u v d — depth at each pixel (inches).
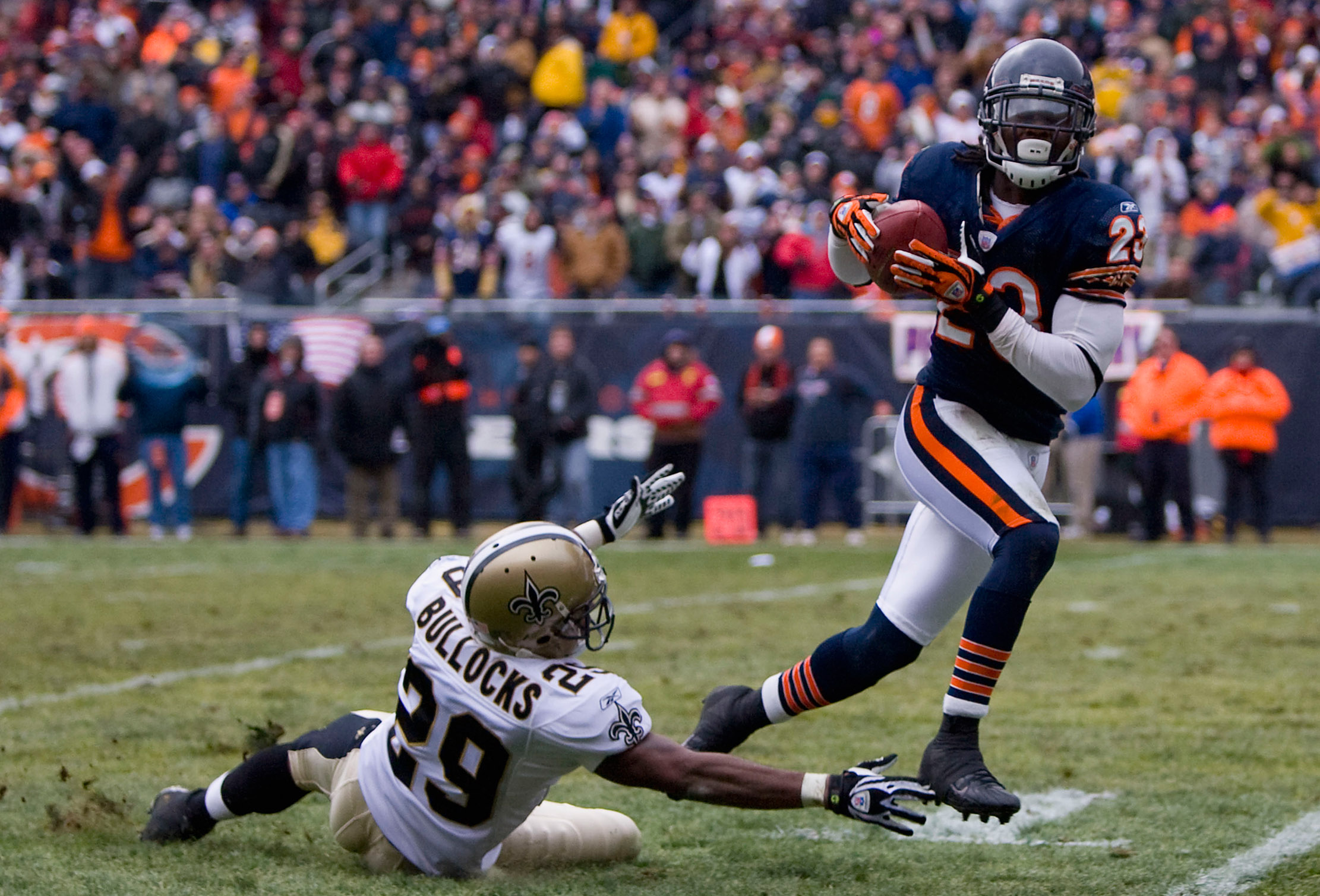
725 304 1911.9
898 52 2440.9
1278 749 710.5
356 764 489.1
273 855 516.1
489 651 463.2
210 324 1915.6
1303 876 502.3
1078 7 2529.5
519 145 2338.8
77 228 2258.9
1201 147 2310.5
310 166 2209.6
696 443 1831.9
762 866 518.6
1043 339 487.2
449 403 1839.3
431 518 1943.9
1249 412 1759.4
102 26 2741.1
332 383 1941.4
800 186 2167.8
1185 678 906.1
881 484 1889.8
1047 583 1379.2
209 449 1972.2
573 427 1800.0
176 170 2276.1
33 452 1964.8
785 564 1550.2
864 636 514.6
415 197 2150.6
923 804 620.1
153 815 535.8
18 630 1077.8
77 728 745.0
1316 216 2149.4
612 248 2031.3
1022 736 741.3
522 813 475.2
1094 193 502.3
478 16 2598.4
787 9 2731.3
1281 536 1863.9
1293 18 2613.2
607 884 487.5
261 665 937.5
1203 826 572.4
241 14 2731.3
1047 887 491.5
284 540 1839.3
